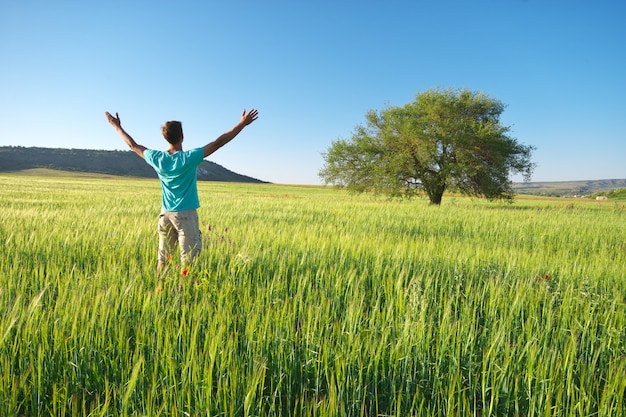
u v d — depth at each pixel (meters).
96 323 3.13
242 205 18.84
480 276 5.33
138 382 2.60
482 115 32.19
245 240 6.94
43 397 2.55
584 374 2.82
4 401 2.35
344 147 33.41
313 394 2.85
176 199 5.12
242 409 2.54
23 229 7.91
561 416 2.58
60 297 3.59
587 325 3.52
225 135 5.03
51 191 31.73
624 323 3.75
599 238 10.20
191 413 2.50
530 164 32.22
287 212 15.15
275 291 4.20
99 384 2.74
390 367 2.89
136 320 3.42
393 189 31.88
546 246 9.07
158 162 5.03
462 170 29.70
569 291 4.48
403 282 4.83
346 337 3.15
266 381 2.92
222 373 2.66
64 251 5.89
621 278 5.39
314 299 4.00
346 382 2.74
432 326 3.44
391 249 6.81
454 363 2.93
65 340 2.85
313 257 5.81
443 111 30.52
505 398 2.75
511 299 4.23
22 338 2.92
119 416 2.47
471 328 3.27
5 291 3.83
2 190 31.70
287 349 3.04
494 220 13.46
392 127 32.03
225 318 3.34
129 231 7.61
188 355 2.75
